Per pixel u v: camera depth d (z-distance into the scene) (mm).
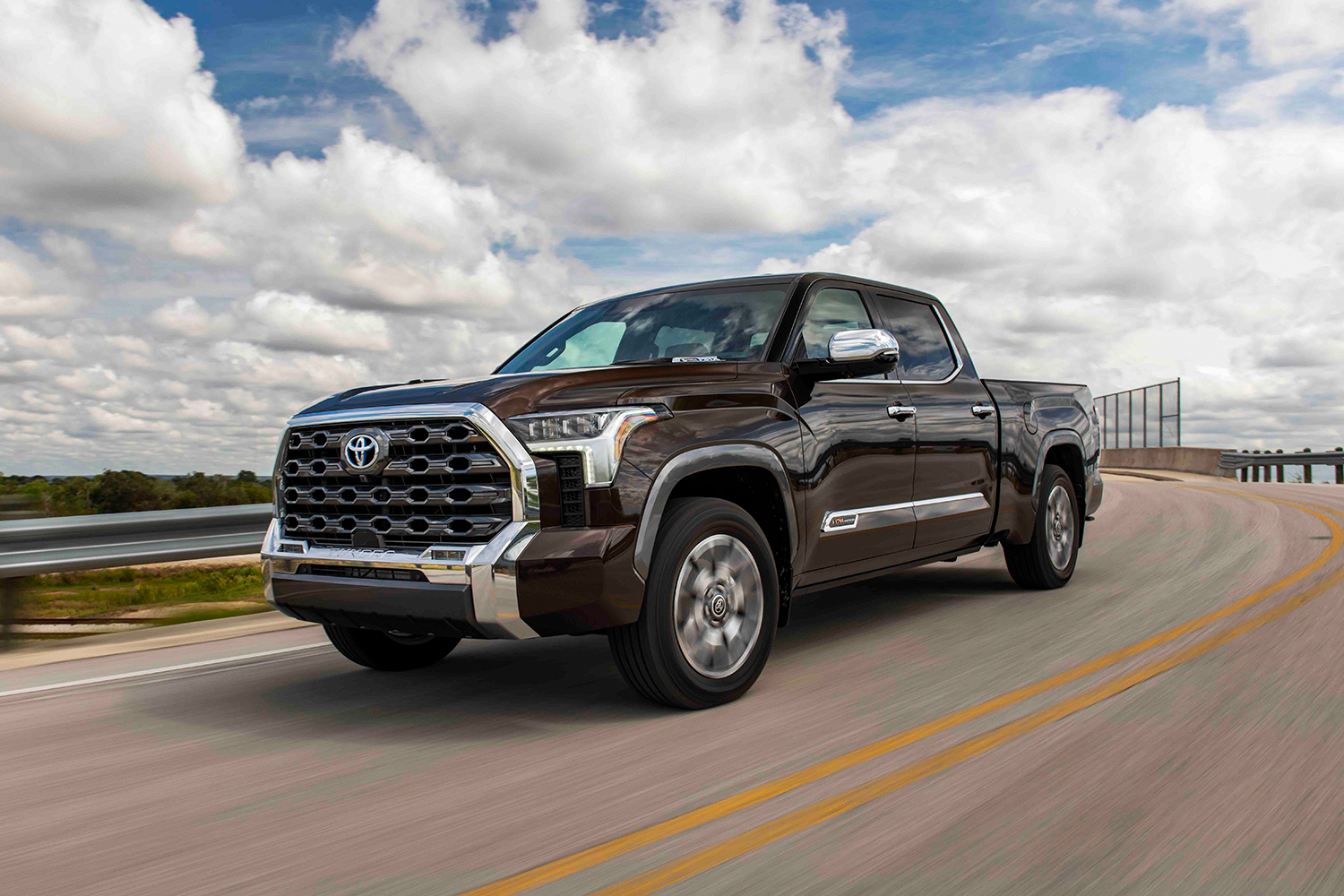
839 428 4828
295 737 3889
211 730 4043
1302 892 2252
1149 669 4371
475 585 3617
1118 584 6949
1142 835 2576
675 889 2338
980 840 2570
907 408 5332
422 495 3832
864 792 2953
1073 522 7039
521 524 3641
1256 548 8688
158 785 3340
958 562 8594
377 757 3566
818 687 4316
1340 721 3525
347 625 4168
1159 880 2316
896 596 6816
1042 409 6715
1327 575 6836
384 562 3834
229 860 2641
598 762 3371
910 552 5422
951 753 3303
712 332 5012
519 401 3801
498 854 2602
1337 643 4750
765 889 2320
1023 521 6418
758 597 4250
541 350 5512
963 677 4371
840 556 4844
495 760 3463
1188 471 35562
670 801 2955
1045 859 2441
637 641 3855
